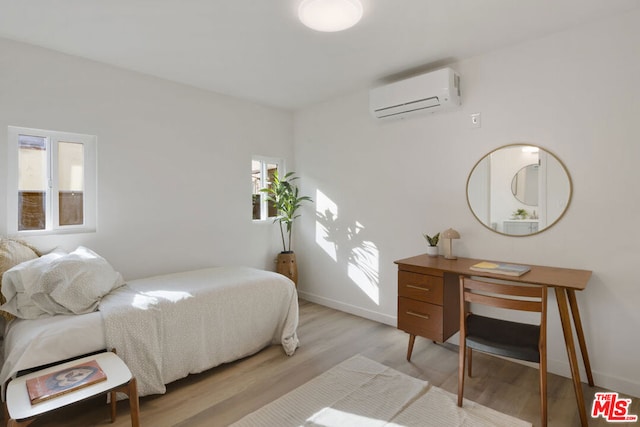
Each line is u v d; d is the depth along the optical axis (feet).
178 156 11.02
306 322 11.59
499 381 7.77
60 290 6.84
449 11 6.98
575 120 7.74
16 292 6.83
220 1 6.59
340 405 6.84
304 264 14.25
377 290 11.69
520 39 8.23
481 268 7.86
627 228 7.18
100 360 5.98
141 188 10.21
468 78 9.29
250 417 6.49
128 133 9.93
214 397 7.20
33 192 8.61
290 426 6.23
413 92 9.53
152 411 6.72
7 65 8.04
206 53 8.87
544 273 7.36
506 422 6.28
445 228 9.94
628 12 7.07
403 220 10.92
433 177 10.15
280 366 8.52
